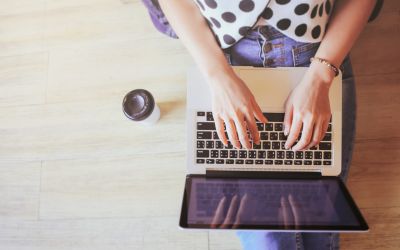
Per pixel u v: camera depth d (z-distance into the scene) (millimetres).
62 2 1264
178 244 1119
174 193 1142
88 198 1166
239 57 905
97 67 1221
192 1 818
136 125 1177
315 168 835
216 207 735
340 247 1073
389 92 1115
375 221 1072
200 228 681
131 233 1138
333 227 681
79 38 1242
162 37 1209
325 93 787
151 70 1200
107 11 1243
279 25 755
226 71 810
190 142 847
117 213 1150
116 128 1186
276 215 714
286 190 803
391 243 1063
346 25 792
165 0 829
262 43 844
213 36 839
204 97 851
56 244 1158
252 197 776
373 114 1112
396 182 1085
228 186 810
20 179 1200
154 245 1125
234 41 822
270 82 844
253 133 801
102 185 1167
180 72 1190
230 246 1101
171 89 1184
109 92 1206
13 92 1242
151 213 1140
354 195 1088
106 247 1140
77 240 1151
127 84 1203
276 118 837
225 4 707
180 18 827
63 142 1200
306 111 772
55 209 1173
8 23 1274
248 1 690
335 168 834
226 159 844
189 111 849
